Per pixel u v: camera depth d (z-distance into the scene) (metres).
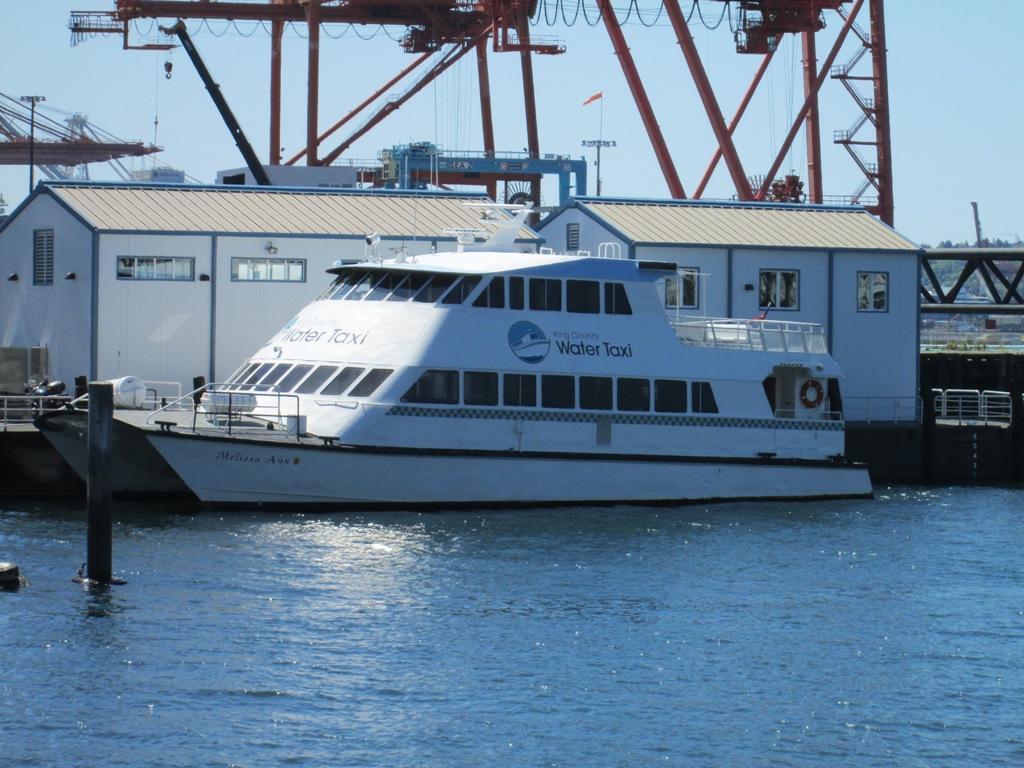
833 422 107.56
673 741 56.25
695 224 133.12
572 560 83.62
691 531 93.50
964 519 104.56
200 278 118.44
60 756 53.22
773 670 64.81
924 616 74.44
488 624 70.06
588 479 98.25
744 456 103.69
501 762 53.91
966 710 60.44
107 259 115.44
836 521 100.38
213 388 112.25
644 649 67.19
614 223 130.25
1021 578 83.62
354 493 92.50
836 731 57.75
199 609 70.56
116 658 63.09
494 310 96.31
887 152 195.75
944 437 134.12
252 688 60.19
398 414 93.00
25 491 102.44
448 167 198.50
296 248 121.00
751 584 80.06
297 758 53.69
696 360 102.12
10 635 65.69
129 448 93.88
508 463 95.75
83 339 116.38
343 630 68.19
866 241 134.50
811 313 131.62
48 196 120.25
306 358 96.50
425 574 78.88
